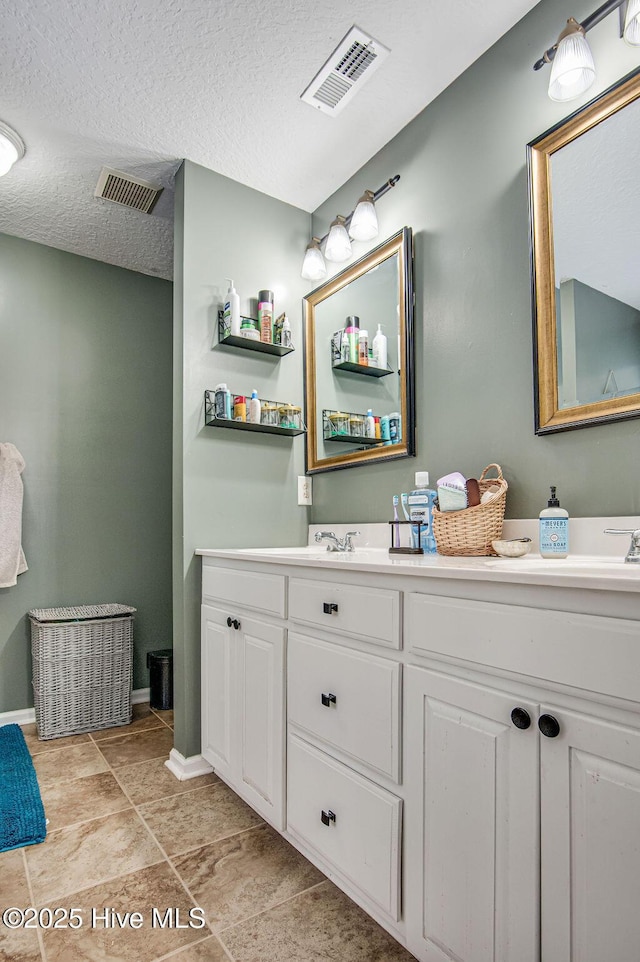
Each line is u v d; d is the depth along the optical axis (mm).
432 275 1755
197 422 2021
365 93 1735
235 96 1732
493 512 1416
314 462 2246
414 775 999
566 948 747
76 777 1879
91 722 2354
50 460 2604
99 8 1420
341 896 1253
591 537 1270
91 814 1617
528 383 1445
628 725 697
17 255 2576
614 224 1272
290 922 1167
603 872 712
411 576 1025
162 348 2984
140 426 2881
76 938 1120
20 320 2566
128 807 1663
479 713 888
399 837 1021
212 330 2080
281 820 1382
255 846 1452
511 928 817
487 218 1579
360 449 2010
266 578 1505
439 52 1593
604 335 1271
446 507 1489
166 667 2646
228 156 2029
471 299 1617
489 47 1585
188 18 1454
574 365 1328
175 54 1570
